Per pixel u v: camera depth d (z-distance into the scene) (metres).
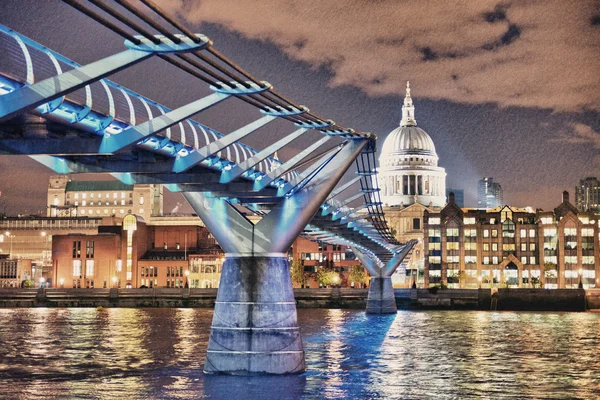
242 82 36.44
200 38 29.22
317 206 55.22
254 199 55.88
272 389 52.62
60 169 43.50
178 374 61.75
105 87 37.09
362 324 121.62
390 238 116.94
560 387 58.78
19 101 29.42
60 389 56.03
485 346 88.88
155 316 141.50
